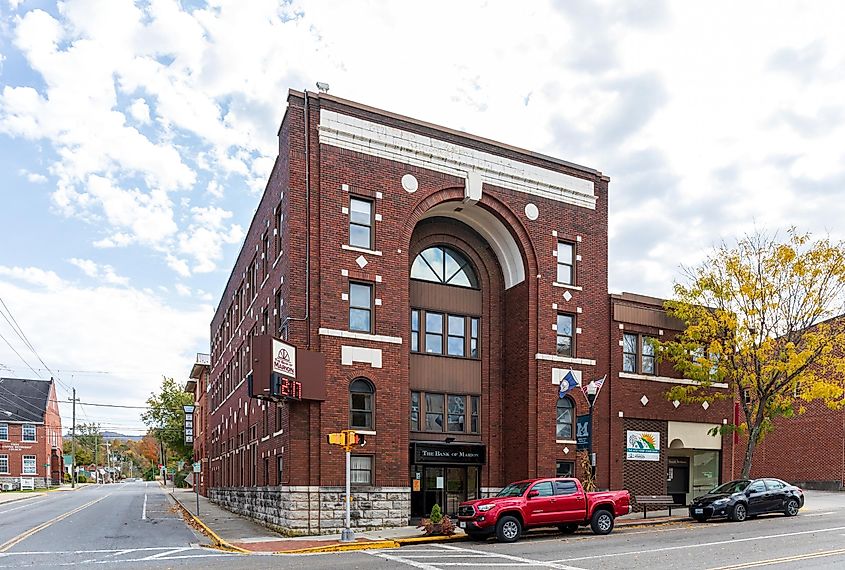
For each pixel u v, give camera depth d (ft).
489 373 88.53
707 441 96.89
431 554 54.13
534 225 88.07
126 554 57.31
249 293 108.37
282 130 79.20
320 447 70.03
